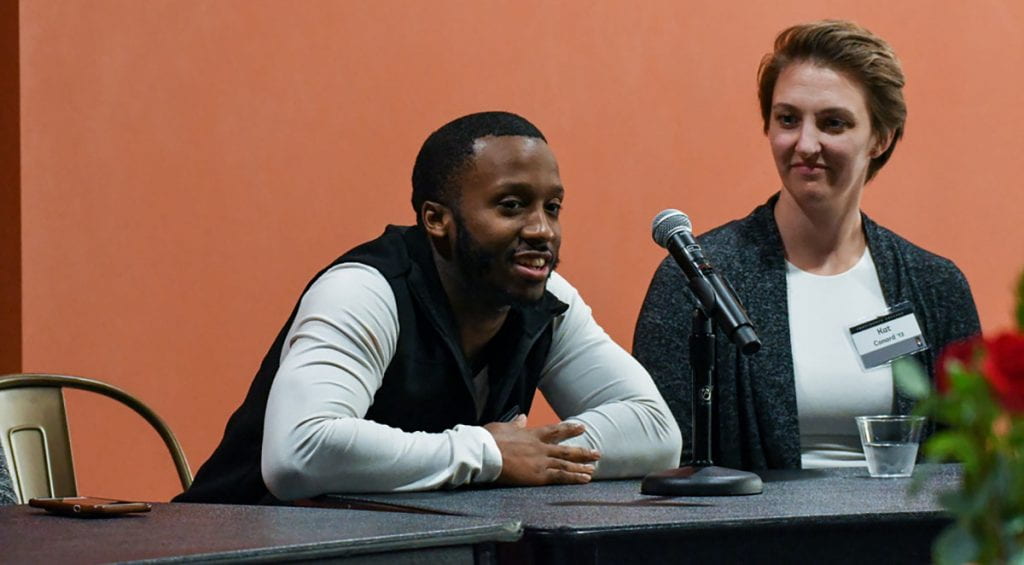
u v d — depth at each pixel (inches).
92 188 283.1
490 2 323.6
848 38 234.7
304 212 302.7
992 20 387.5
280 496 178.5
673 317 237.5
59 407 223.9
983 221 382.9
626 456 196.9
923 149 376.5
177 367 290.7
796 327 238.2
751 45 354.6
